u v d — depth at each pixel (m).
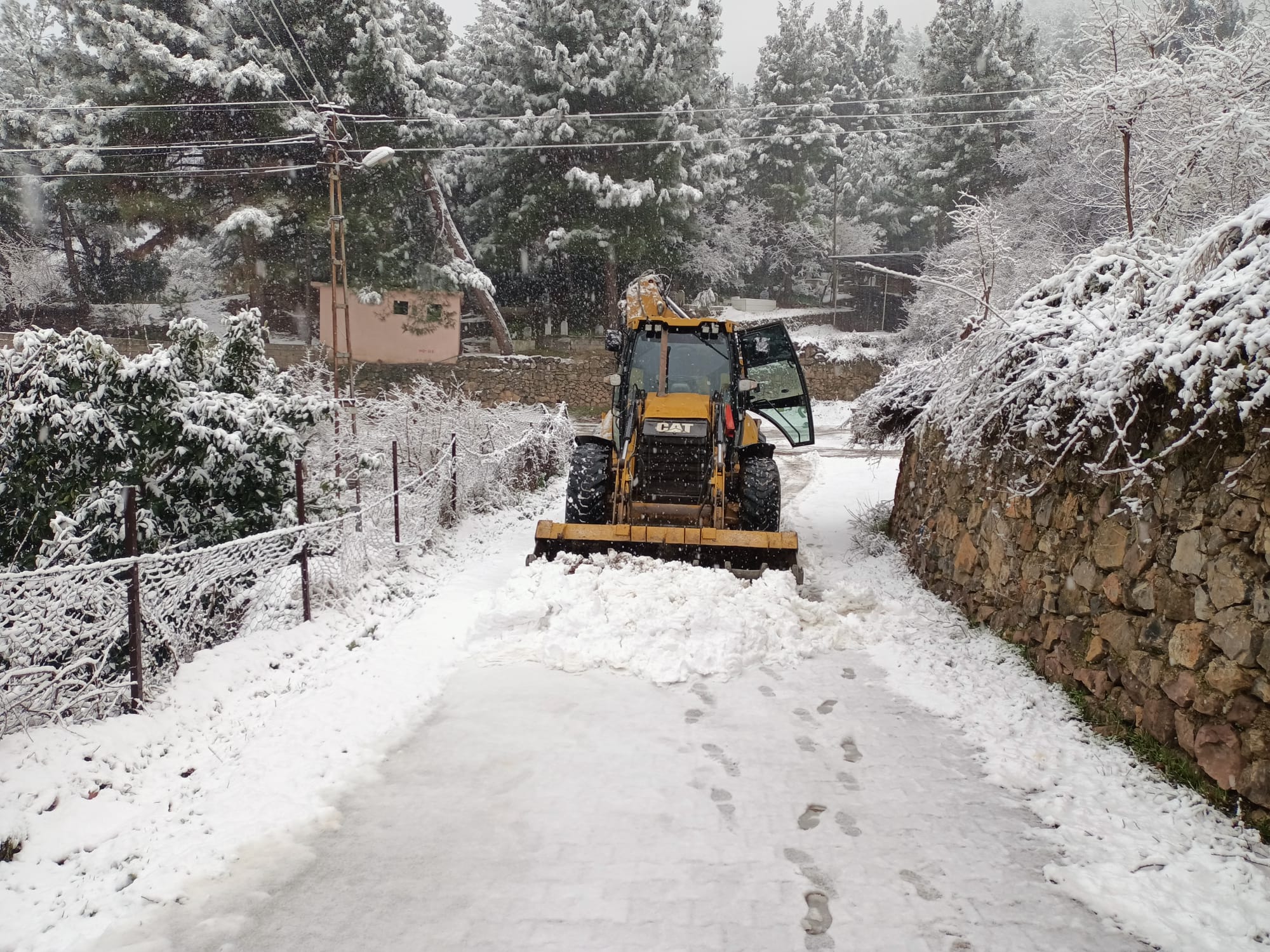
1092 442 5.36
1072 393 5.16
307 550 7.16
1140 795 4.22
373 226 29.19
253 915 3.39
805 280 48.91
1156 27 10.18
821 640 6.60
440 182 33.88
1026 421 6.03
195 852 3.79
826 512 13.01
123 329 32.88
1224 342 3.97
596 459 9.20
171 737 4.89
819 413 33.34
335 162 18.42
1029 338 5.73
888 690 5.73
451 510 11.51
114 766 4.42
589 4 32.88
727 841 3.92
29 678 4.64
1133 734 4.69
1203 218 9.72
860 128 51.28
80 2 27.77
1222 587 4.04
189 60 26.50
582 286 37.53
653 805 4.23
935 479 8.56
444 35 43.19
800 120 44.41
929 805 4.25
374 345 32.69
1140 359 4.56
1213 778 4.04
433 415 13.36
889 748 4.87
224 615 6.86
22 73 39.00
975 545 7.21
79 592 4.84
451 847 3.87
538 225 32.88
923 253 38.41
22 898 3.47
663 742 4.93
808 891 3.54
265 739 4.94
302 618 6.99
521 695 5.60
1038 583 6.00
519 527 11.88
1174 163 9.95
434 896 3.51
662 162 32.12
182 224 29.33
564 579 7.29
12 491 7.00
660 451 8.56
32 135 32.53
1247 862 3.61
